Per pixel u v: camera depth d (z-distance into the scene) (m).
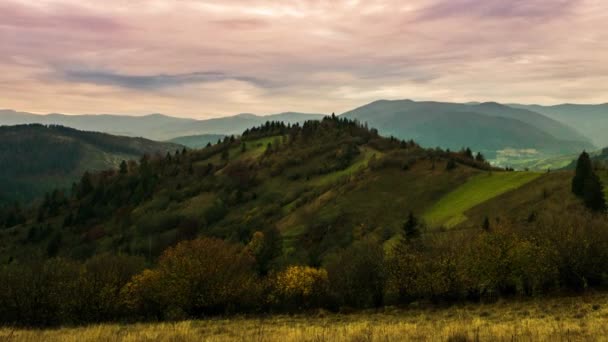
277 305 52.88
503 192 113.00
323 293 53.03
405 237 77.12
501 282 46.19
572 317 28.50
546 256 45.19
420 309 45.88
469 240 55.09
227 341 21.95
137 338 22.30
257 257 96.50
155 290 48.56
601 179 97.81
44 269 48.72
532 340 17.73
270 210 168.00
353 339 19.56
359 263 53.03
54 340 22.98
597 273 45.25
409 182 151.38
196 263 48.97
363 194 148.88
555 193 96.56
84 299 46.53
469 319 32.38
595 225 48.72
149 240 152.38
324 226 133.38
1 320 45.50
